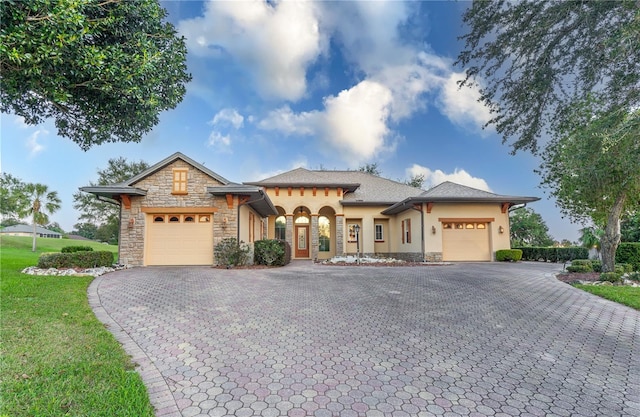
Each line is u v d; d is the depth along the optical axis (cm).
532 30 577
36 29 407
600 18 526
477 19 617
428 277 1127
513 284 1012
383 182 2583
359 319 623
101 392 335
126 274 1130
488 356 462
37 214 2781
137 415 298
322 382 377
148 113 562
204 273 1170
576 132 666
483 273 1247
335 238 2281
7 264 1361
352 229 2291
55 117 578
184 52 614
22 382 348
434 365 428
